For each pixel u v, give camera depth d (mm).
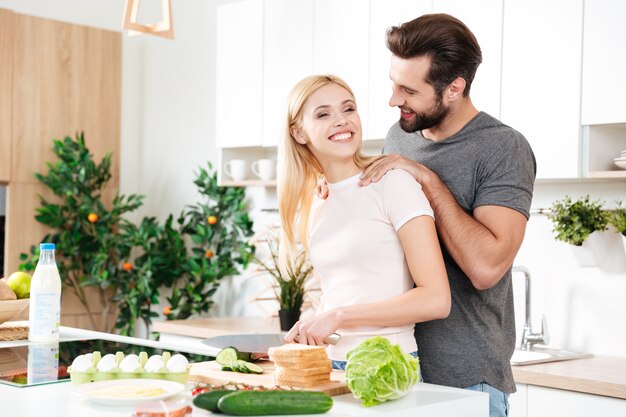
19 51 4828
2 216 4793
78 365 1780
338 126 1976
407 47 2119
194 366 1954
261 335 2346
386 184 1959
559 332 3443
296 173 2082
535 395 2898
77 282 5031
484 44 3311
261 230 4656
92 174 4965
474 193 2156
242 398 1486
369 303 1842
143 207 5414
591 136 3059
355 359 1612
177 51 5234
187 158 5156
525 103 3195
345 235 1969
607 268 3297
